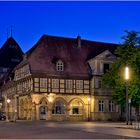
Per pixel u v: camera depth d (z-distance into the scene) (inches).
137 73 1878.7
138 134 1182.3
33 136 1069.8
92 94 2807.6
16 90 3068.4
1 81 3897.6
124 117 2869.1
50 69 2728.8
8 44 4527.6
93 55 2982.3
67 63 2824.8
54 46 2891.2
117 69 2076.8
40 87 2662.4
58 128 1545.3
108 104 2847.0
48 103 2659.9
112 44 3216.0
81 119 2753.4
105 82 2203.5
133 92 1841.8
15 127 1640.0
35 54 2763.3
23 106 2844.5
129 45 2026.3
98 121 2652.6
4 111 3420.3
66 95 2733.8
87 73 2834.6
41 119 2652.6
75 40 3038.9
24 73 2842.0
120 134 1170.6
